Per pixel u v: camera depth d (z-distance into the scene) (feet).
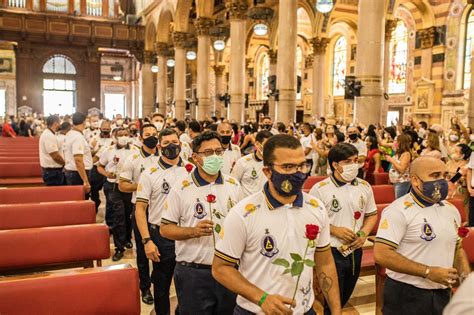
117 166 21.76
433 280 9.21
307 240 7.59
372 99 34.12
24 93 98.94
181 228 10.73
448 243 9.68
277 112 48.55
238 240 7.55
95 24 101.86
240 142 41.06
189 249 11.00
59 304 9.91
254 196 7.79
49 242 14.26
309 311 7.69
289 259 7.47
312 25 77.56
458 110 68.03
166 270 13.67
